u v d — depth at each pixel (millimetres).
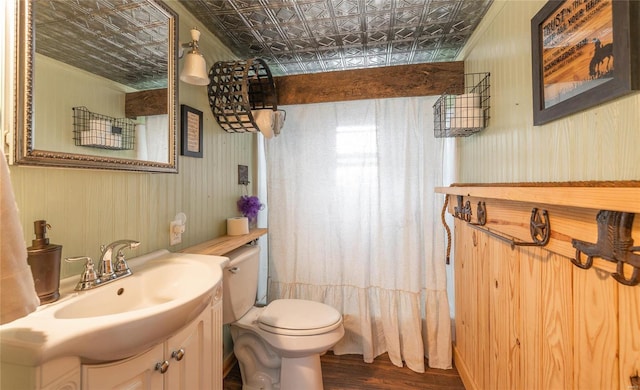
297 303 1671
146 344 670
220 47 1703
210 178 1596
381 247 1922
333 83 1812
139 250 1123
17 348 525
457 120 1451
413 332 1818
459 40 1700
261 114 1641
